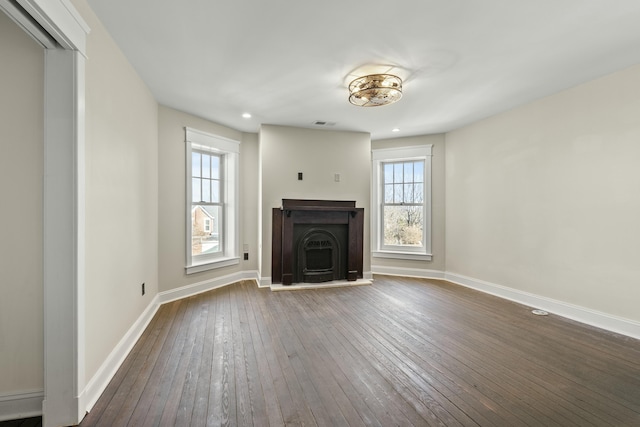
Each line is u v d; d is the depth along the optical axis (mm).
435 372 2045
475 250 4273
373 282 4621
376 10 1876
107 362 1948
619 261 2738
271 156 4352
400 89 2801
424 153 4918
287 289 4148
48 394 1525
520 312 3285
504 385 1891
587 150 2965
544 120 3344
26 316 1605
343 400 1734
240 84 2969
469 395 1785
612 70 2715
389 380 1943
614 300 2775
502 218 3859
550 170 3295
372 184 5297
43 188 1539
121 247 2264
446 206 4793
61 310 1542
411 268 5020
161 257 3527
